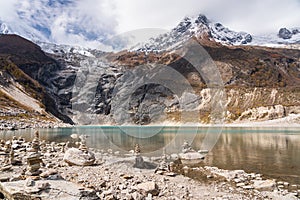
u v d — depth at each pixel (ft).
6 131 183.01
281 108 375.25
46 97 442.09
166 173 56.03
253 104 442.91
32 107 347.77
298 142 129.80
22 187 32.17
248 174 58.90
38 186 32.30
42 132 180.55
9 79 400.06
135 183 46.16
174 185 47.85
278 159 79.05
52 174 37.63
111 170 54.75
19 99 356.38
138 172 54.70
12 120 250.78
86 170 53.42
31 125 246.47
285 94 454.40
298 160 77.36
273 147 109.40
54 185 33.47
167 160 67.92
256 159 78.95
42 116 323.57
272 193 45.52
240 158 80.33
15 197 31.01
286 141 135.74
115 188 42.47
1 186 33.35
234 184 50.65
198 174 58.03
